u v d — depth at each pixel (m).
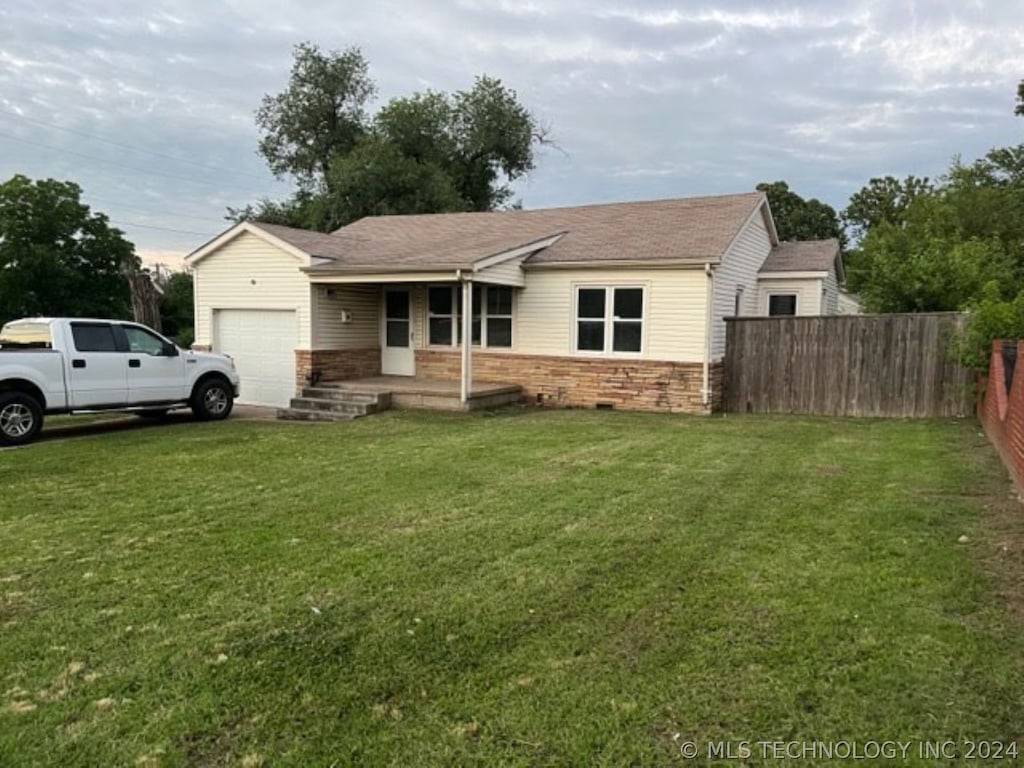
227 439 9.68
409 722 2.65
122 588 4.01
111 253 36.44
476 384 14.09
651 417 11.78
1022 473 5.64
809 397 12.42
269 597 3.85
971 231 22.27
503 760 2.42
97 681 2.96
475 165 37.56
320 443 9.20
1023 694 2.76
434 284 14.95
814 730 2.56
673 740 2.52
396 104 35.19
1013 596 3.69
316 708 2.75
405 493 6.20
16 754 2.46
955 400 11.38
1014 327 9.45
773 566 4.21
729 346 12.98
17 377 9.59
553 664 3.07
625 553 4.48
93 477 7.13
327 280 13.49
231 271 15.03
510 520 5.29
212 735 2.58
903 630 3.31
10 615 3.64
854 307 22.81
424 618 3.56
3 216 33.28
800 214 40.88
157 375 11.49
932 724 2.58
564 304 13.63
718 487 6.29
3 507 5.89
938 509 5.38
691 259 12.24
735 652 3.14
